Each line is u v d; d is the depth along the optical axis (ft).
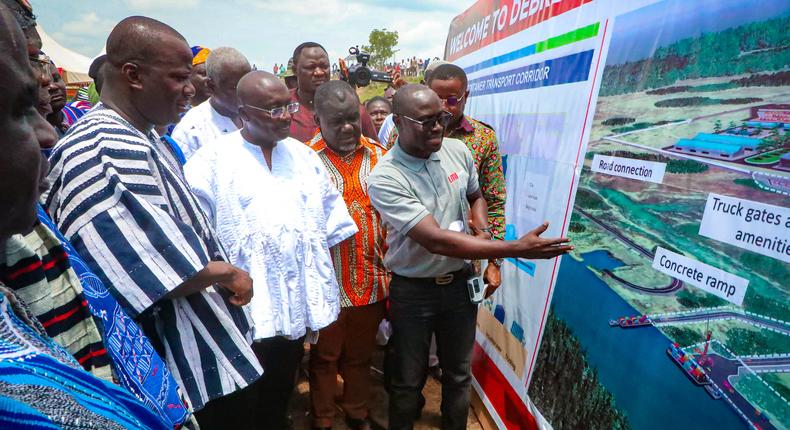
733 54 4.95
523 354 8.84
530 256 6.28
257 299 7.16
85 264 4.10
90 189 4.59
